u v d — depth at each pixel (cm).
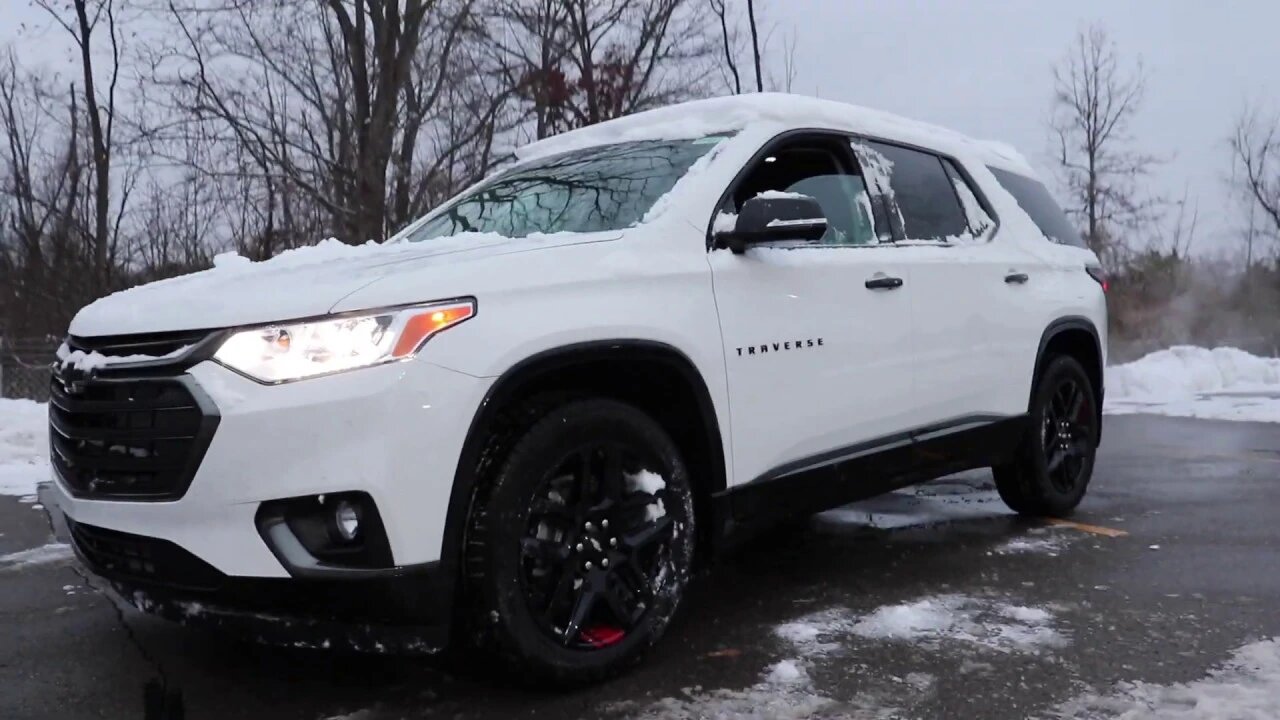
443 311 270
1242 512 540
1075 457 534
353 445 254
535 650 283
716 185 358
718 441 333
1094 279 558
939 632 345
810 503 371
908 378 411
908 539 484
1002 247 486
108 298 325
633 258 320
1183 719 269
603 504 302
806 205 340
